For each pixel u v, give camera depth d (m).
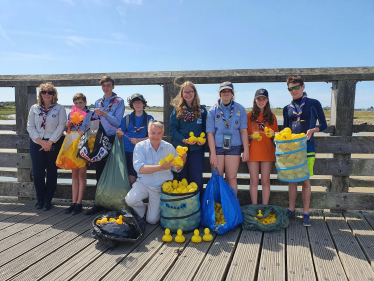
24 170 4.49
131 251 2.80
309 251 2.81
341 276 2.38
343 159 3.91
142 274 2.39
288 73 3.91
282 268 2.50
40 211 4.02
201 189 3.65
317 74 3.86
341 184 3.98
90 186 4.37
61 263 2.57
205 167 4.15
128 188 3.61
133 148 3.81
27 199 4.57
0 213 3.93
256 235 3.18
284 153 3.22
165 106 4.15
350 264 2.56
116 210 3.60
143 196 3.50
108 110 3.87
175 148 3.70
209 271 2.44
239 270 2.46
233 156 3.55
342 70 3.86
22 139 4.41
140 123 3.81
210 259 2.64
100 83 3.95
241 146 3.92
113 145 3.73
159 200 3.51
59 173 4.54
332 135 4.01
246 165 4.14
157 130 3.32
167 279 2.32
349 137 3.87
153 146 3.47
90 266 2.52
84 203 4.43
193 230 3.29
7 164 4.47
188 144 3.60
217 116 3.57
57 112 3.88
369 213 3.93
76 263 2.57
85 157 3.51
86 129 3.62
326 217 3.80
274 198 4.11
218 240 3.06
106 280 2.30
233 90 3.50
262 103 3.54
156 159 3.46
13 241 3.03
